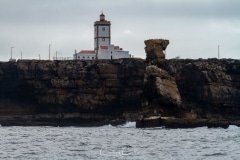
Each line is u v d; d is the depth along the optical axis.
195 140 138.75
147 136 160.50
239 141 133.62
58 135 171.38
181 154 99.81
